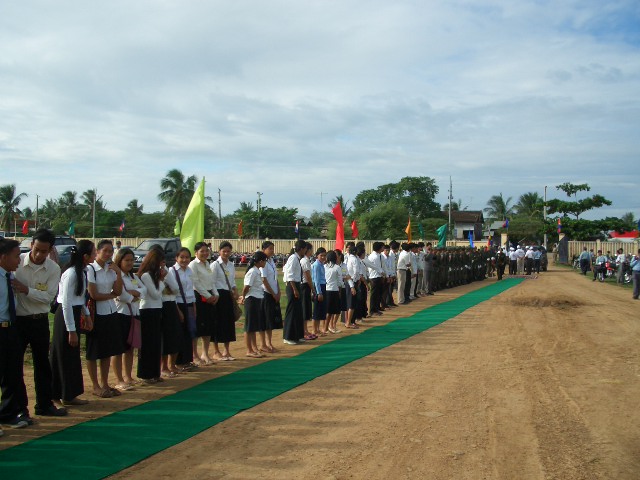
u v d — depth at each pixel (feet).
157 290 26.53
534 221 202.59
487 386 26.48
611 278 111.86
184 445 18.47
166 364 28.09
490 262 116.47
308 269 39.63
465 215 244.22
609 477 16.42
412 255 69.87
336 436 19.49
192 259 31.42
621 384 27.04
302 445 18.58
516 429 20.48
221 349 36.42
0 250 19.99
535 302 65.00
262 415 21.75
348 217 207.62
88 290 23.29
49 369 21.66
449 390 25.70
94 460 17.01
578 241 167.63
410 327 45.65
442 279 84.33
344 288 45.47
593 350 35.53
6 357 20.10
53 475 15.84
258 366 30.63
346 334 42.29
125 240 159.43
